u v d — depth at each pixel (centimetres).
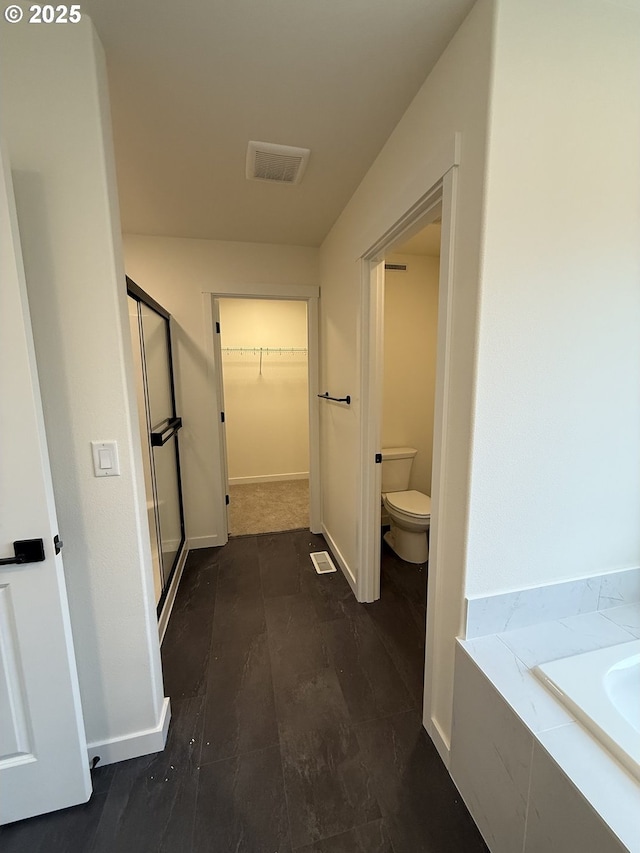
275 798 115
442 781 121
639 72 102
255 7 98
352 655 176
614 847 67
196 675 164
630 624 121
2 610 102
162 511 222
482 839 105
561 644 113
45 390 108
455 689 117
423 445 313
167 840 105
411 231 152
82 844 105
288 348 455
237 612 209
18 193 100
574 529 120
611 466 120
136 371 178
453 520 117
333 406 258
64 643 107
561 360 109
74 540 116
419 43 108
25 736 108
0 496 97
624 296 111
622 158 105
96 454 113
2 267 90
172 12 98
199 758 128
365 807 113
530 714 91
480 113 95
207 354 271
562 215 102
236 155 163
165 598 208
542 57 94
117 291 109
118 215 115
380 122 143
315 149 159
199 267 262
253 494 420
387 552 282
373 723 141
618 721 86
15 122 98
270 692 155
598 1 97
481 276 98
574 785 75
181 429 274
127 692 126
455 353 111
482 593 115
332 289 247
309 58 113
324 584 237
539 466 113
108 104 112
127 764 126
